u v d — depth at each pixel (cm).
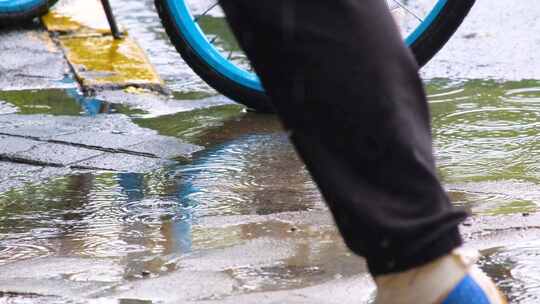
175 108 877
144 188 670
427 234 302
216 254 530
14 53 1048
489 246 520
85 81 941
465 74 939
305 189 651
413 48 851
